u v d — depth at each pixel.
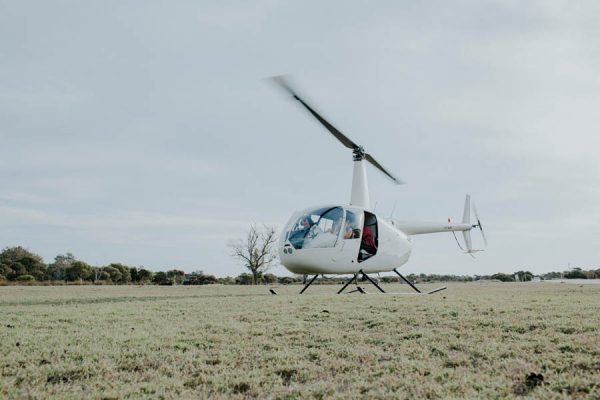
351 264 12.39
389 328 5.07
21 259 43.84
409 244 14.24
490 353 3.80
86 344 4.31
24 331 5.02
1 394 2.85
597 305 7.05
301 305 7.67
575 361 3.47
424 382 3.06
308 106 12.02
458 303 7.62
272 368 3.49
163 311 6.91
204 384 3.11
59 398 2.79
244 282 43.31
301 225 12.32
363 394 2.85
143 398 2.81
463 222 19.17
